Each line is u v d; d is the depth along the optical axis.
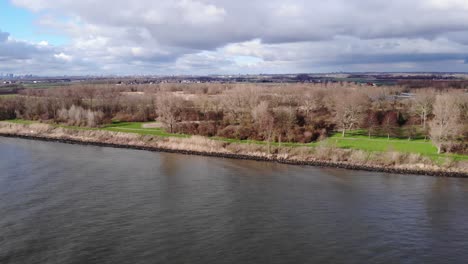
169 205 50.78
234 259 36.91
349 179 65.31
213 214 47.94
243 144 87.88
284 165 75.94
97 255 37.19
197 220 45.97
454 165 70.81
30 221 44.66
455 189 59.78
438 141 77.19
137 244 39.53
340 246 39.84
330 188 59.66
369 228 44.34
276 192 57.19
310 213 48.78
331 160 77.81
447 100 89.06
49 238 40.47
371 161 75.00
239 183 61.91
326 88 168.88
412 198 55.09
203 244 39.81
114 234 41.75
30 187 57.09
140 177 64.44
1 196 52.81
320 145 83.38
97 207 49.47
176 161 78.12
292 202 52.81
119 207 49.69
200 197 54.38
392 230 43.94
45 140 101.69
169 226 44.03
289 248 39.25
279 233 42.69
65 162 74.62
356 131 97.62
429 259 37.62
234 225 44.62
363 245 40.16
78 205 50.00
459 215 48.66
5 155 80.12
